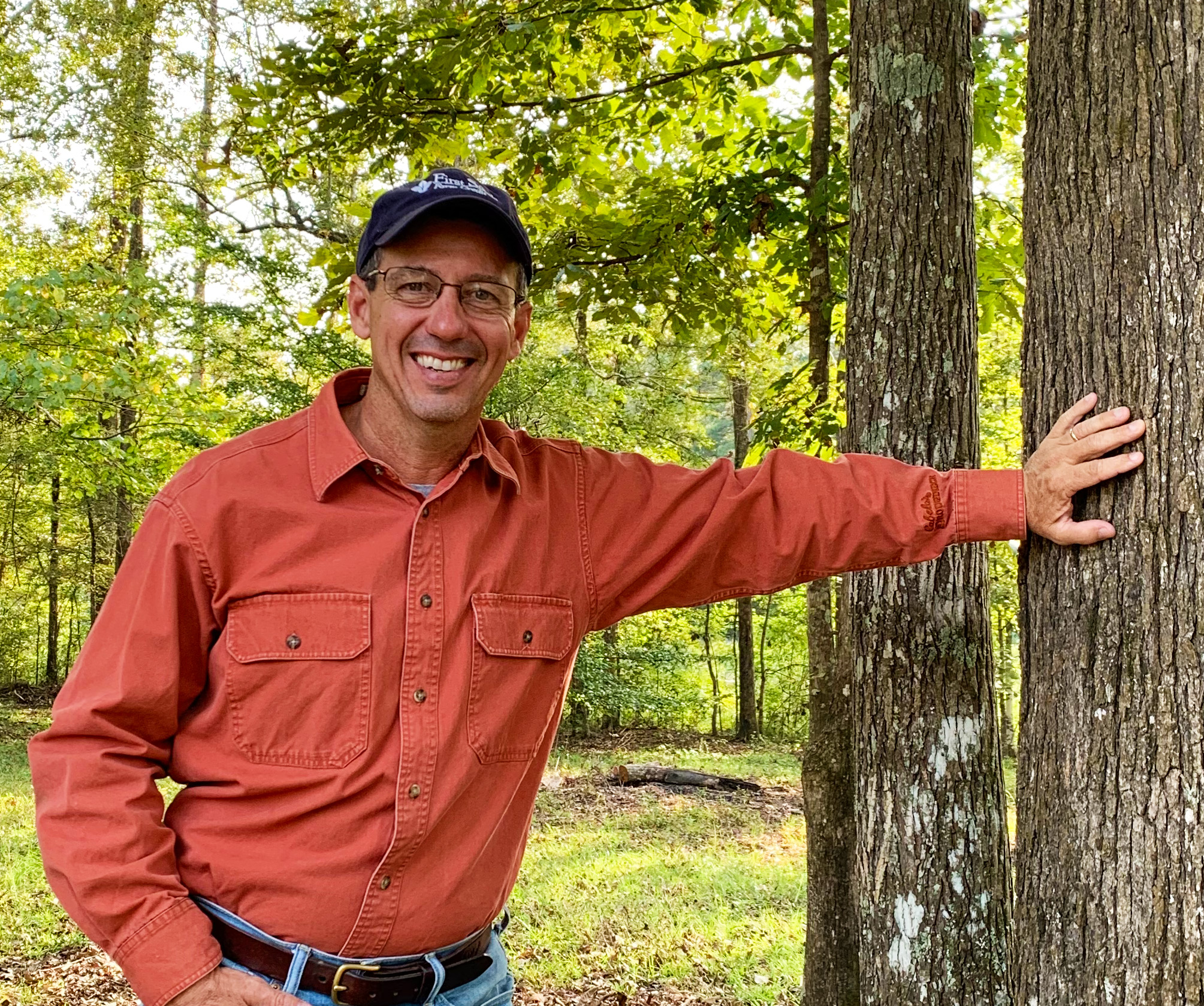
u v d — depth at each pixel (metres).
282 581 1.43
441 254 1.51
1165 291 1.43
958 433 2.96
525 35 3.92
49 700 16.41
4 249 12.44
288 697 1.40
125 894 1.32
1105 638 1.47
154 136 12.27
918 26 2.99
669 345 12.70
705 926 5.62
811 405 4.15
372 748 1.40
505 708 1.50
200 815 1.44
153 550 1.42
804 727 17.00
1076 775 1.50
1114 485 1.48
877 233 3.03
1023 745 1.65
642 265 4.76
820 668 3.88
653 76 4.48
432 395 1.50
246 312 11.43
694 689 16.45
